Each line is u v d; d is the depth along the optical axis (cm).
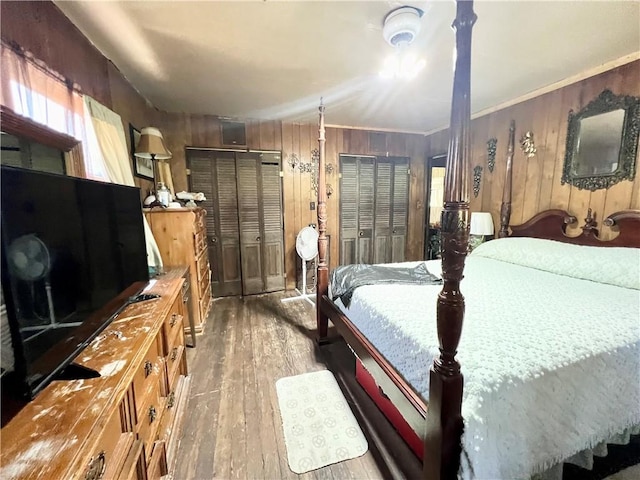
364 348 176
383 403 182
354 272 247
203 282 312
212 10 164
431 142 461
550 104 283
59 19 160
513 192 325
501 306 165
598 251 225
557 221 275
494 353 116
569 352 117
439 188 502
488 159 354
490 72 251
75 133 165
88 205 116
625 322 140
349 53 213
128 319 133
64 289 97
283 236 420
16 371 77
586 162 255
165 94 296
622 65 227
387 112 362
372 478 142
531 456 107
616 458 145
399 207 471
